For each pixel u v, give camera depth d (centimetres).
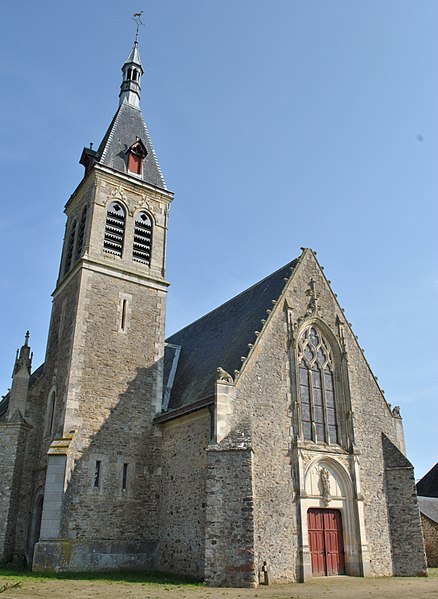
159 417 2336
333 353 2392
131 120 3067
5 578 1730
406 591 1541
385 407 2455
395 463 2305
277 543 1864
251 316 2428
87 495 2097
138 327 2527
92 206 2631
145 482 2253
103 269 2523
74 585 1595
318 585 1747
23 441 2394
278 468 1983
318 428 2200
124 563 2064
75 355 2292
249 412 1983
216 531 1738
